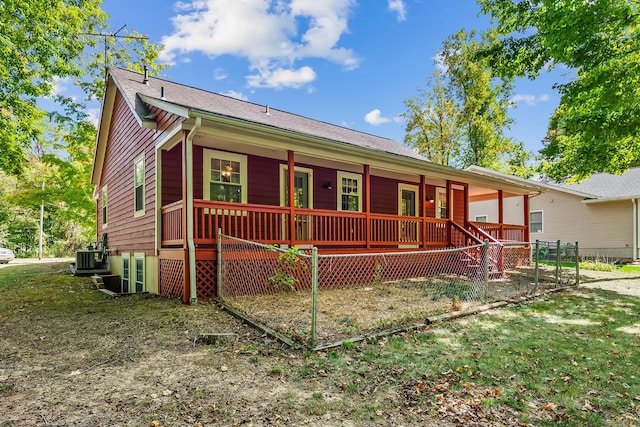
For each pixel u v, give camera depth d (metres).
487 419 2.62
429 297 6.72
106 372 3.30
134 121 9.67
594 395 3.05
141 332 4.54
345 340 4.11
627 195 15.80
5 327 4.90
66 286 8.91
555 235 18.69
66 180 17.47
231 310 5.46
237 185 9.02
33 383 3.06
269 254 7.02
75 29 12.62
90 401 2.74
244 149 8.73
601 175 20.05
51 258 25.16
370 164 8.98
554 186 18.48
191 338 4.27
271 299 6.34
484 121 25.92
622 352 4.07
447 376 3.31
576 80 9.48
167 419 2.49
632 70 7.52
